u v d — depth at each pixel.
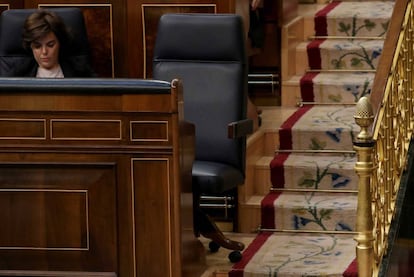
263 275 12.10
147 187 10.27
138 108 10.16
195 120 12.53
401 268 12.75
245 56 12.55
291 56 15.76
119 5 14.23
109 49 14.33
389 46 12.61
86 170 10.36
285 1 15.62
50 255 10.52
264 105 15.77
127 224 10.37
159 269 10.39
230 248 12.41
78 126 10.30
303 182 13.98
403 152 13.03
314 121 14.66
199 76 12.58
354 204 13.45
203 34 12.57
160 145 10.19
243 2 14.22
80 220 10.44
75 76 13.00
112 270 10.46
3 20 13.22
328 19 16.30
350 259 12.41
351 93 15.28
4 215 10.52
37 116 10.34
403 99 12.96
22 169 10.45
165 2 14.04
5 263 10.59
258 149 14.26
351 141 14.21
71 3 14.34
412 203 13.41
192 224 10.88
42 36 12.55
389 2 17.31
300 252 12.72
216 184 11.83
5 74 13.12
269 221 13.56
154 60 12.80
